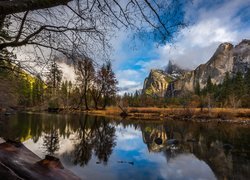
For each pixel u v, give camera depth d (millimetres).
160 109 55781
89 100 51656
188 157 13805
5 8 2279
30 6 2377
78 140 17000
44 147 13891
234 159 13570
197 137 21812
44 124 24984
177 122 38688
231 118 47188
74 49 3795
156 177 9977
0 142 3438
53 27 3666
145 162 12211
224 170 11445
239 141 19656
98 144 16188
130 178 9594
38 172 2957
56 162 3232
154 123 35281
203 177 10320
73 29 3537
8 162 2951
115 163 11609
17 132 18328
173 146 17062
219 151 15633
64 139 16922
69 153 12945
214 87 110312
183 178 10086
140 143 17734
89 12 3178
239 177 10461
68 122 28516
